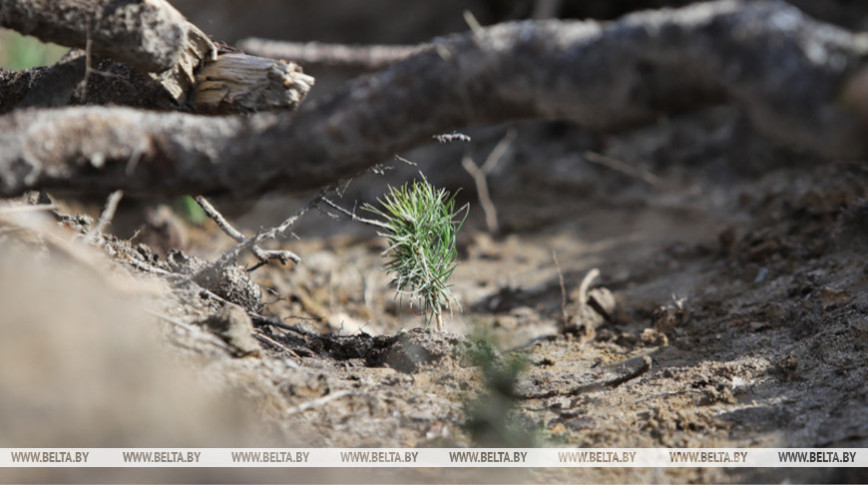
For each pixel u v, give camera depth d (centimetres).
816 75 353
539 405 541
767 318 664
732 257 862
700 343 645
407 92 407
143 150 419
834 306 624
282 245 1173
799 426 463
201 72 546
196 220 1231
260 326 617
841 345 555
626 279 905
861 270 682
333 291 945
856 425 448
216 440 411
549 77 389
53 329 433
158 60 496
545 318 819
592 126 416
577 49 385
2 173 406
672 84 382
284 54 1289
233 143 422
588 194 1313
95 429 393
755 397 513
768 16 362
